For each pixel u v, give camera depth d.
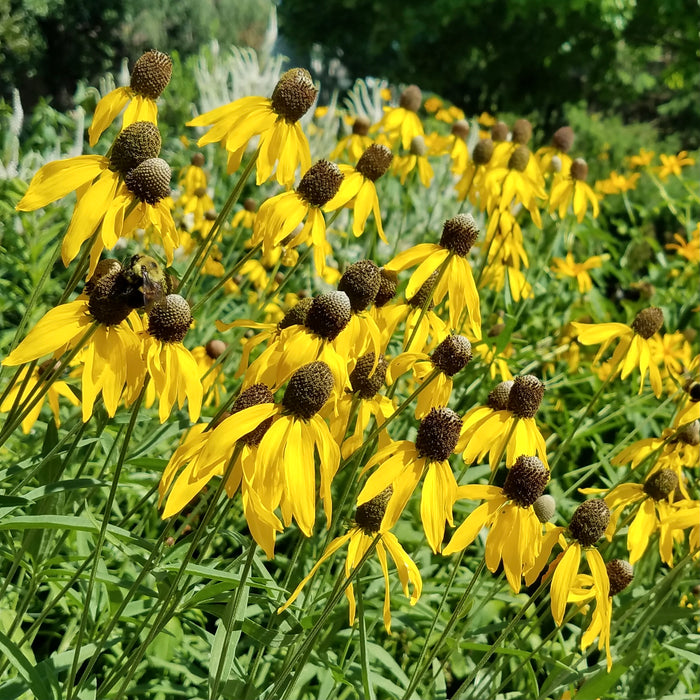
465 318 0.84
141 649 0.54
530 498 0.57
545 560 0.60
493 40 4.70
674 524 0.68
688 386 0.82
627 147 3.15
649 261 1.81
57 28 3.92
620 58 4.94
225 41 5.14
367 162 0.70
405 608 0.74
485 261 0.93
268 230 0.64
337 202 0.69
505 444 0.63
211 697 0.55
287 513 0.52
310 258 1.14
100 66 4.16
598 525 0.60
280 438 0.52
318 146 1.76
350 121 1.75
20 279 0.97
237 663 0.63
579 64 4.73
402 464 0.56
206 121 0.64
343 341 0.59
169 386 0.55
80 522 0.54
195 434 0.55
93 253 0.56
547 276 1.47
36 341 0.53
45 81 3.97
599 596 0.60
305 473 0.52
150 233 0.85
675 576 0.70
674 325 1.47
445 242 0.66
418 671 0.60
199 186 1.21
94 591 0.65
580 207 1.14
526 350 1.11
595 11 3.87
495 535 0.57
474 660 0.78
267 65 2.08
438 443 0.56
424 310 0.66
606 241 1.61
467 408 0.84
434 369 0.63
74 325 0.53
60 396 0.80
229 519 0.78
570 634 0.84
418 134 1.09
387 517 0.55
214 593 0.57
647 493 0.69
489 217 0.95
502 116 3.71
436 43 4.86
